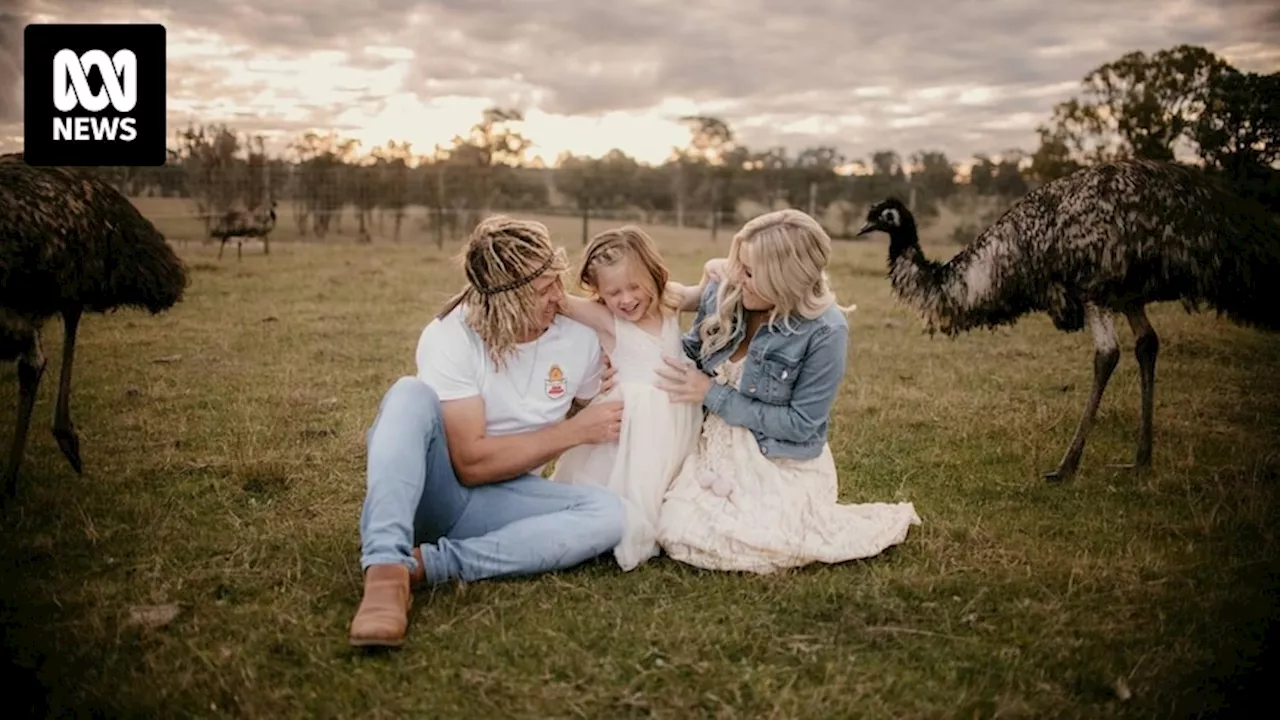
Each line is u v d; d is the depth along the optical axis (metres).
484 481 3.32
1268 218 4.61
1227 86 8.23
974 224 24.81
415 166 25.52
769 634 2.93
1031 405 5.80
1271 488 4.27
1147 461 4.58
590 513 3.29
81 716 2.54
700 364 3.68
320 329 8.24
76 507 4.01
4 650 2.87
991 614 3.08
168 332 8.02
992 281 4.86
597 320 3.57
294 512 4.00
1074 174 4.71
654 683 2.66
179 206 21.45
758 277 3.36
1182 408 5.67
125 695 2.61
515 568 3.23
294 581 3.32
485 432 3.32
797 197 29.33
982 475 4.53
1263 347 7.32
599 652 2.84
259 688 2.65
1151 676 2.72
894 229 5.23
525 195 29.11
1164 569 3.42
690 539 3.35
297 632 2.94
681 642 2.86
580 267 3.49
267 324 8.53
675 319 3.68
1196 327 8.11
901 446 5.00
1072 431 5.25
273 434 5.05
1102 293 4.54
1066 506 4.12
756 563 3.33
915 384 6.39
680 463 3.58
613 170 30.48
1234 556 3.58
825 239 3.39
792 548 3.33
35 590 3.28
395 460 3.02
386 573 2.89
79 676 2.74
